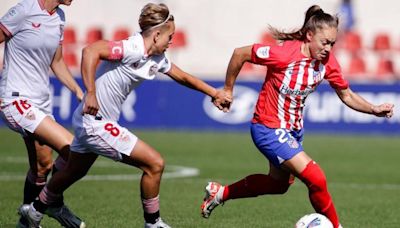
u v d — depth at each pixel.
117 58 22.72
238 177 43.59
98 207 32.19
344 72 80.94
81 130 23.47
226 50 86.56
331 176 45.38
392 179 44.44
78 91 26.78
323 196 24.11
